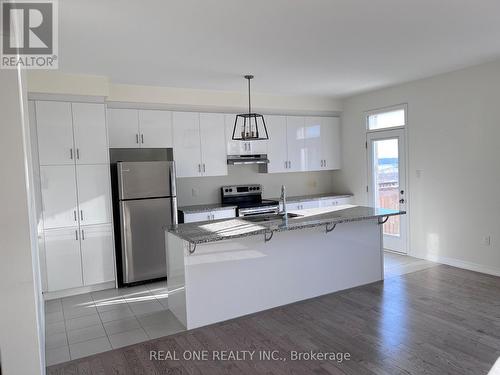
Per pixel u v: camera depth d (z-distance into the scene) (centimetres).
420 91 526
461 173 484
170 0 253
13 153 204
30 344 211
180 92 531
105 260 460
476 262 477
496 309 358
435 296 398
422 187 534
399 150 565
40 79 418
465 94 471
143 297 432
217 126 564
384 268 504
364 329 328
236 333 331
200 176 554
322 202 635
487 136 453
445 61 435
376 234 452
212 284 351
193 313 343
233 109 581
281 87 546
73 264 443
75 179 441
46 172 426
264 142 602
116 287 471
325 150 661
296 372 266
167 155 528
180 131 537
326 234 414
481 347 289
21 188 206
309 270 404
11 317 208
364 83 536
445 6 281
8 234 205
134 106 510
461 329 320
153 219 482
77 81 437
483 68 450
